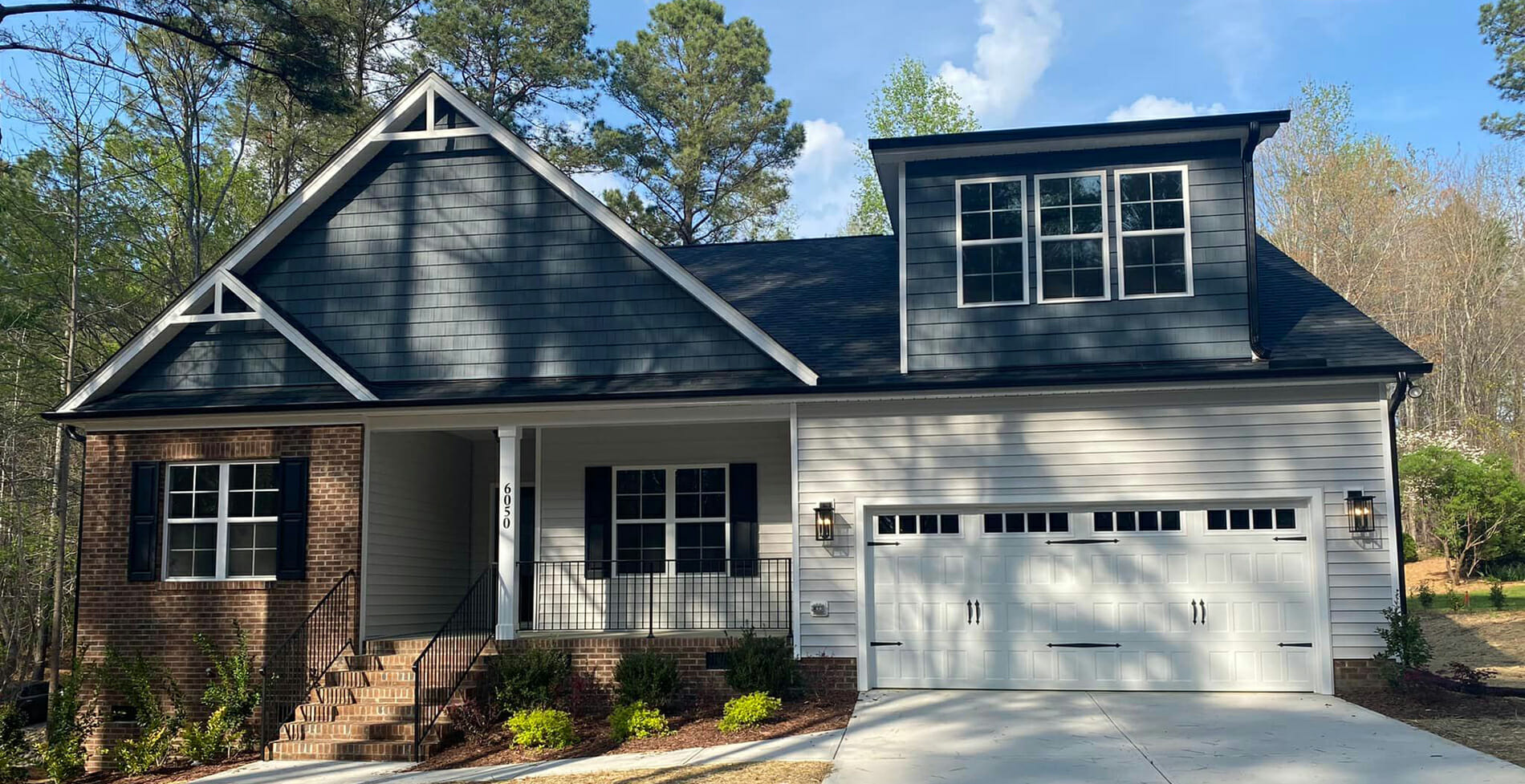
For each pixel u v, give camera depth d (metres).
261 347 17.23
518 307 17.14
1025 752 11.64
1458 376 46.47
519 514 19.30
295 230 17.84
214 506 16.78
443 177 17.62
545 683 15.09
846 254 21.12
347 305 17.52
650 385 16.23
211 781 13.23
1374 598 14.32
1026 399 15.35
